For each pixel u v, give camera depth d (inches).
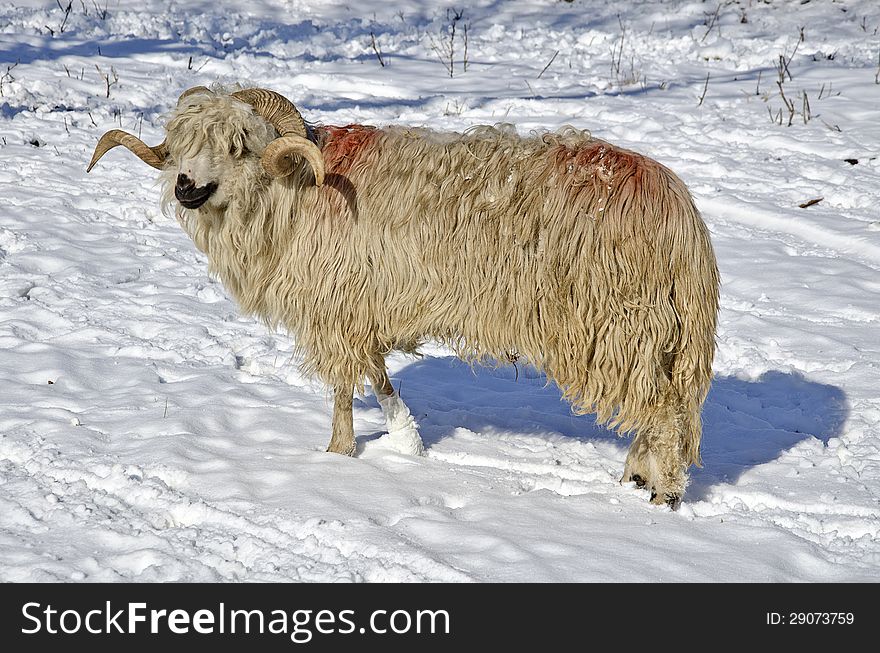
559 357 188.7
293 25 736.3
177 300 308.5
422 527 176.1
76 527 174.1
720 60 678.5
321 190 197.0
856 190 415.2
